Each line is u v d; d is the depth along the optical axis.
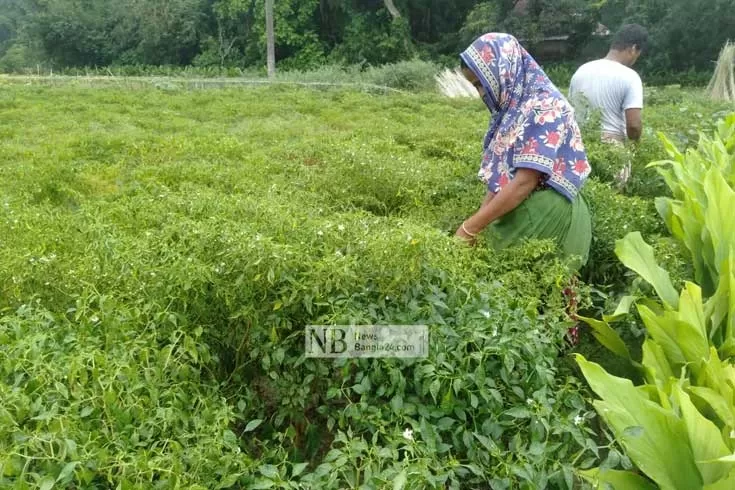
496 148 3.67
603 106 5.78
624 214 4.58
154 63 36.69
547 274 3.32
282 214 3.46
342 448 2.50
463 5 33.09
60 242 3.93
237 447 2.36
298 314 2.86
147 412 2.38
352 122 11.76
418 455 2.41
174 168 6.59
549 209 3.58
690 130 7.35
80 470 2.06
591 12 27.45
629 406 2.43
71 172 7.06
